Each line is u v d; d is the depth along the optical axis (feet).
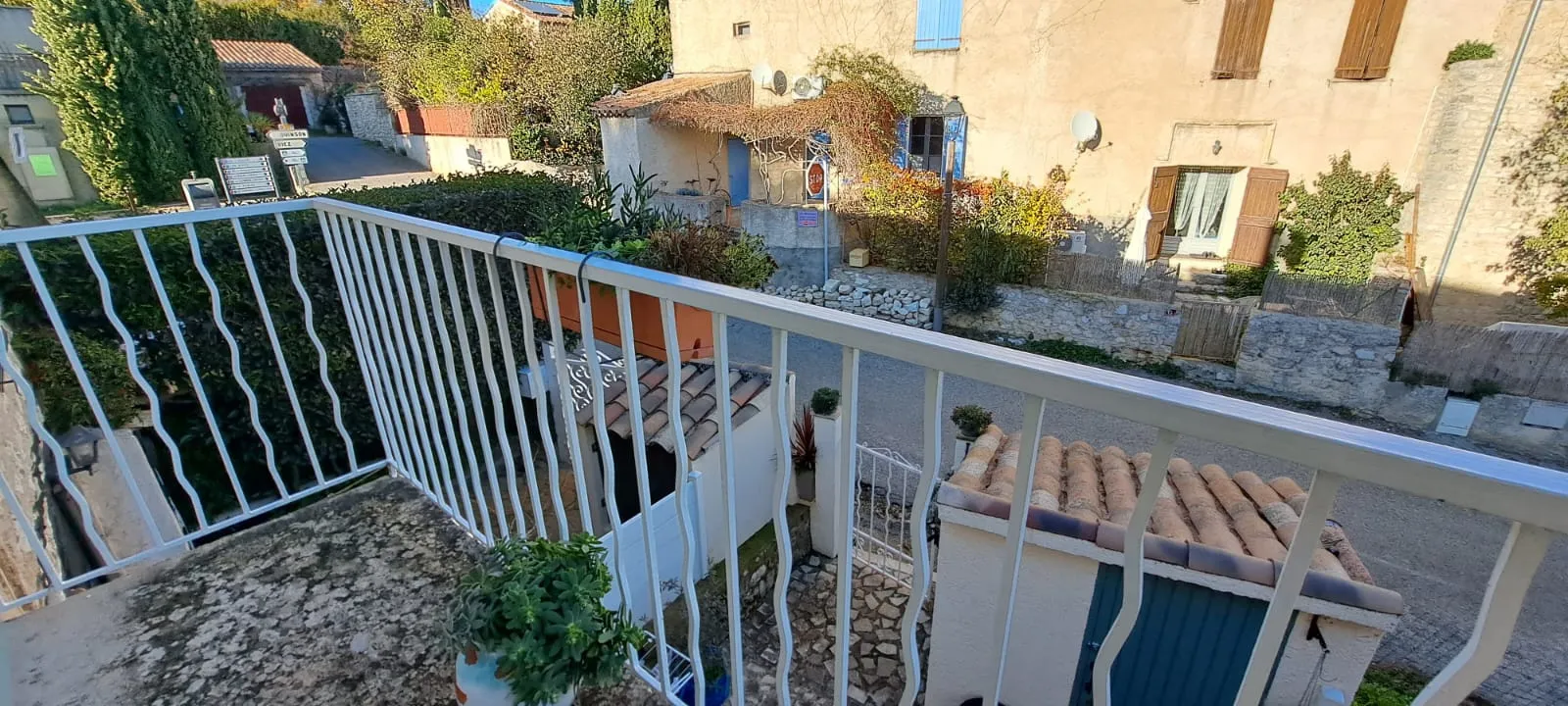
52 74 40.32
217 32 72.84
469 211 17.38
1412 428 23.73
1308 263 26.53
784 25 37.70
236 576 6.03
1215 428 2.06
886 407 24.95
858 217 34.81
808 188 38.17
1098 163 30.35
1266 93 26.50
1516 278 24.06
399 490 7.29
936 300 31.37
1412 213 25.48
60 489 9.80
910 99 34.35
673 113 36.99
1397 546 17.47
